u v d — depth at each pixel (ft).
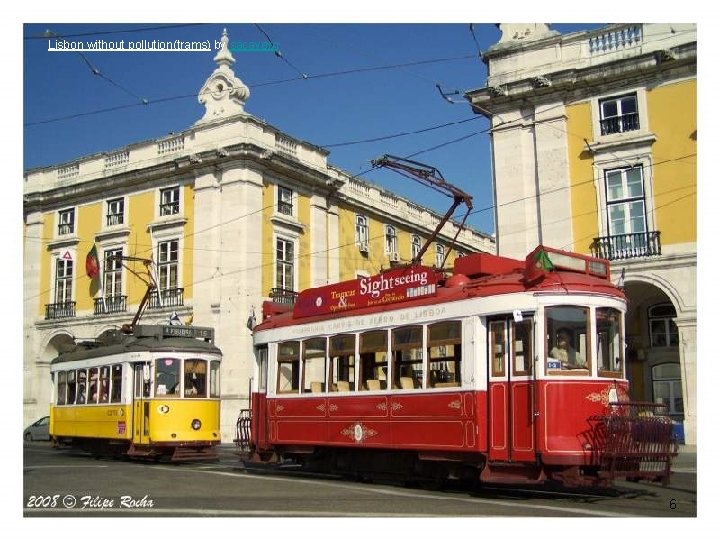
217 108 91.45
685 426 60.49
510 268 38.17
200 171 91.04
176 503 32.50
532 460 31.78
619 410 32.19
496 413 33.58
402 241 118.73
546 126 70.54
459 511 28.89
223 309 86.33
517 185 71.46
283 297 90.53
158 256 94.43
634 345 69.00
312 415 43.65
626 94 67.26
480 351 34.42
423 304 37.78
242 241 86.69
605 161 67.51
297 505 31.07
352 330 41.93
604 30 68.33
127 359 59.77
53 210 106.93
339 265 102.83
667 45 65.26
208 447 58.70
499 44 73.51
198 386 58.90
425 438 36.40
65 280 104.42
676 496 34.60
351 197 105.91
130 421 58.75
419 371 37.50
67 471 48.52
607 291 33.88
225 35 92.48
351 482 41.27
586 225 67.87
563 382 32.01
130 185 98.63
